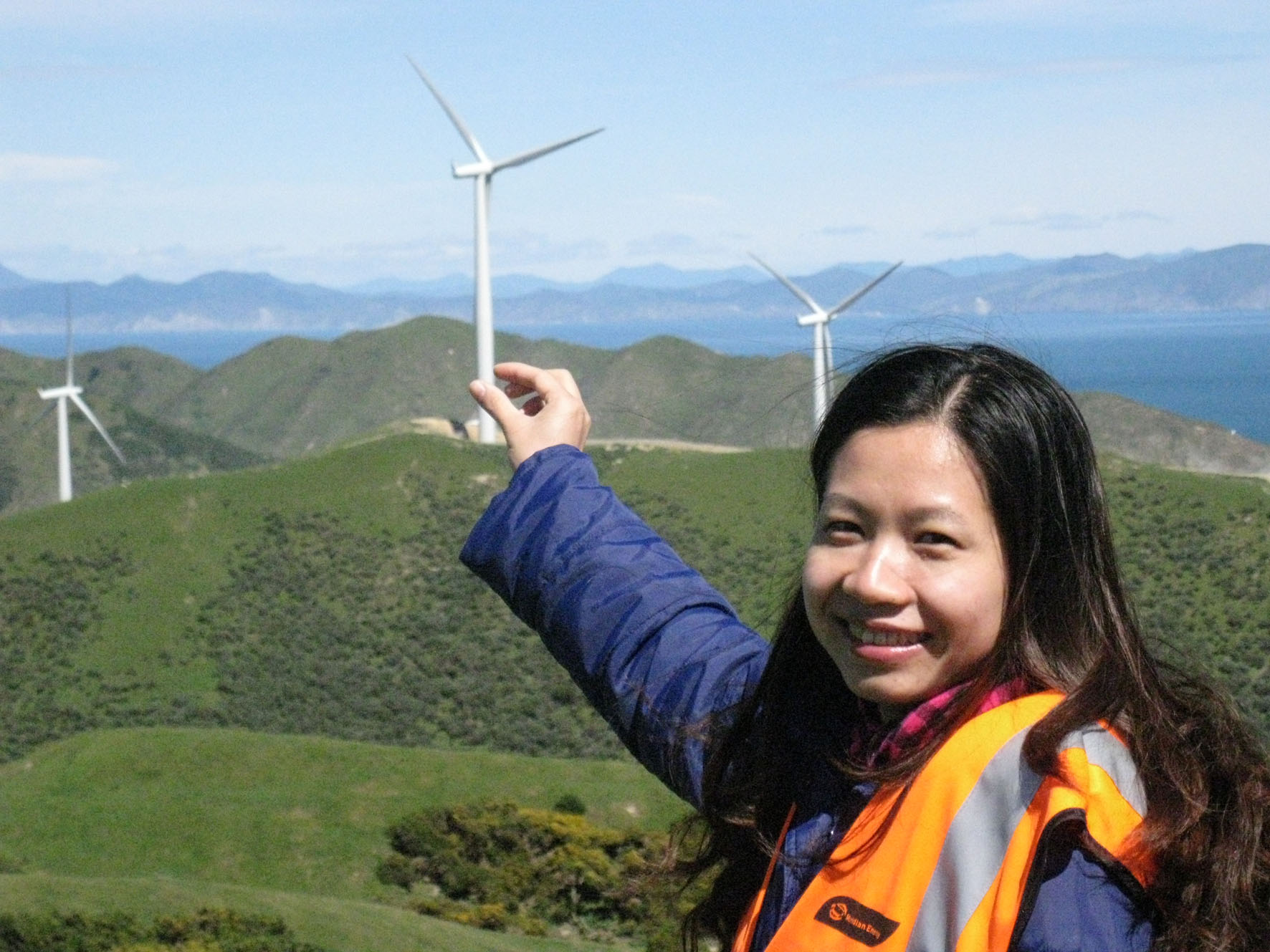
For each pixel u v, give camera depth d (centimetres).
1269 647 7838
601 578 339
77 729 8769
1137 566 8956
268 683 9175
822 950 229
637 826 4044
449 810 3756
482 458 12144
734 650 321
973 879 217
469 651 9306
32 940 2361
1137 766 228
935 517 235
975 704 236
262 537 11069
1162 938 216
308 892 3641
